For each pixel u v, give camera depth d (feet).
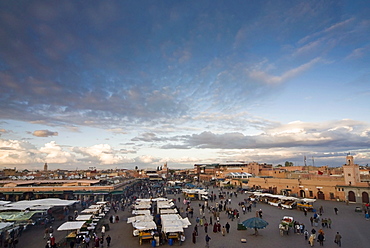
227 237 102.32
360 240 94.99
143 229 94.63
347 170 190.08
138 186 354.33
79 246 89.40
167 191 294.87
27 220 115.03
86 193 190.29
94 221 122.83
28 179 236.22
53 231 113.60
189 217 142.61
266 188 260.42
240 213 150.82
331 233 105.09
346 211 152.15
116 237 104.63
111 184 216.54
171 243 93.40
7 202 143.33
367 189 174.60
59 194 189.88
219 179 371.76
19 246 91.66
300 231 105.81
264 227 108.47
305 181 216.95
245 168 384.27
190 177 533.96
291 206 163.84
